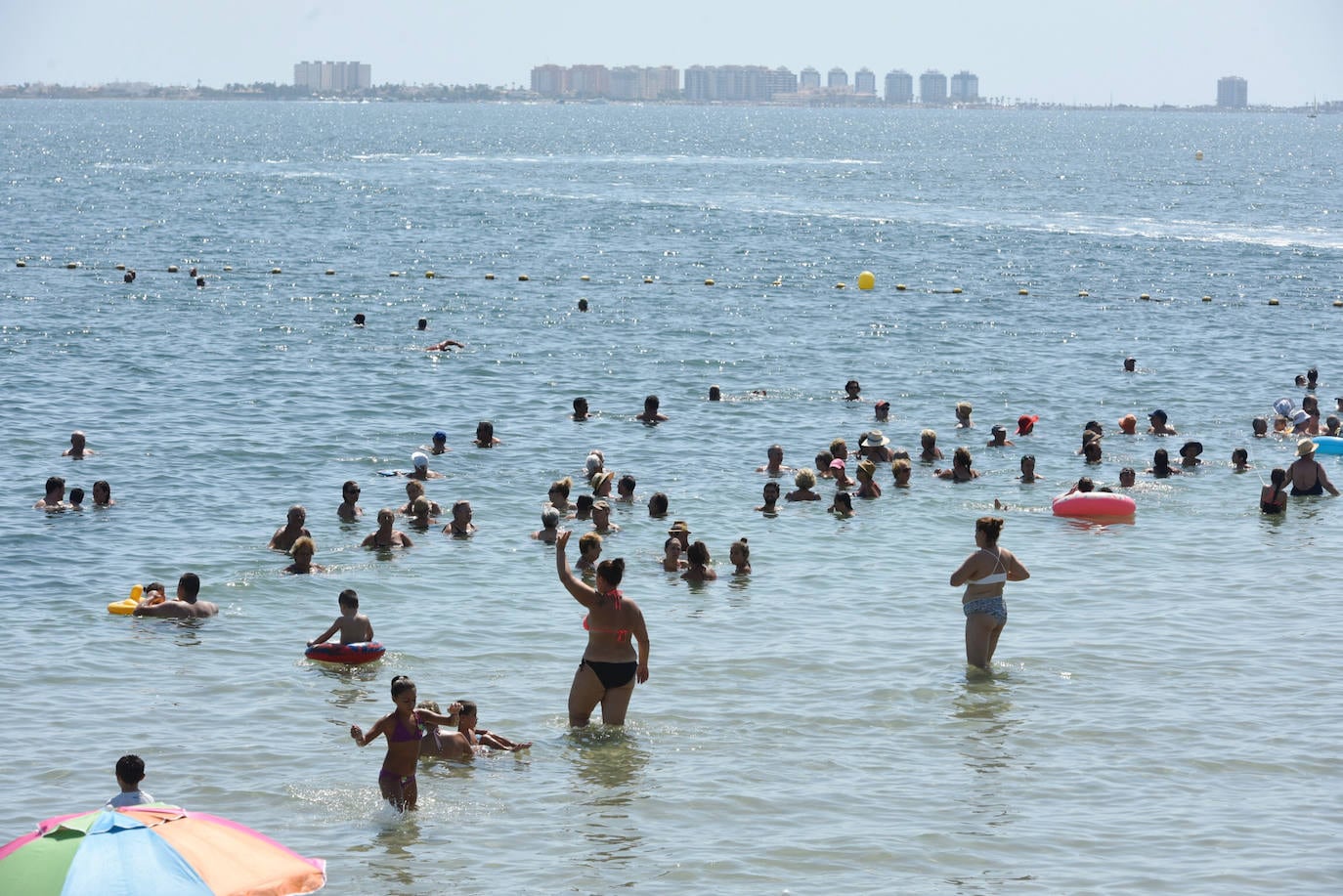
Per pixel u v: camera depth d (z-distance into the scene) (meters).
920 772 15.16
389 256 69.50
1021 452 31.92
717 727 16.42
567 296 56.91
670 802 14.39
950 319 52.84
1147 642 19.45
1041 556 23.88
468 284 59.91
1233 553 24.12
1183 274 67.12
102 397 35.44
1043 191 127.94
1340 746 15.81
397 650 18.91
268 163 153.00
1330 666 18.42
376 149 192.75
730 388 38.97
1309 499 28.02
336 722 16.41
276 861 11.42
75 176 125.00
